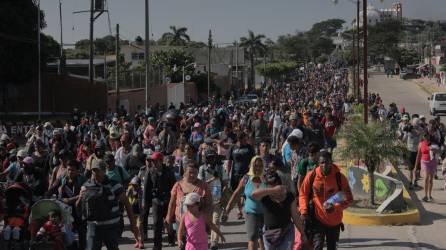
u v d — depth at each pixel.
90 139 20.14
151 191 11.91
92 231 9.48
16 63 52.22
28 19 53.47
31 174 12.77
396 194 14.92
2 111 54.09
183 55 91.75
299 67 194.88
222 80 103.19
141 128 23.75
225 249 12.32
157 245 11.88
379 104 40.66
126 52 124.94
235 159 14.02
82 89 56.88
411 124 19.31
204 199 9.65
